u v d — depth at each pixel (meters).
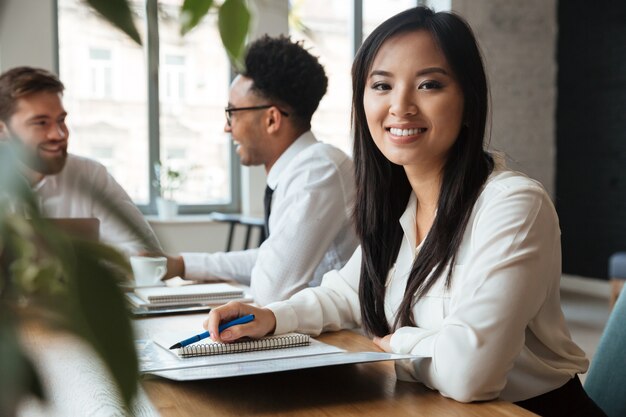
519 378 1.23
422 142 1.28
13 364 0.22
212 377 0.95
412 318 1.30
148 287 1.94
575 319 5.44
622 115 6.43
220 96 5.93
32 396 0.23
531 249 1.14
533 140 6.97
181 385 1.03
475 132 1.28
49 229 0.23
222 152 6.01
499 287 1.10
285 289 1.94
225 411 0.92
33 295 0.23
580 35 6.78
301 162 2.11
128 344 0.23
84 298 0.23
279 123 2.21
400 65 1.28
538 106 6.97
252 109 2.20
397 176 1.39
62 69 5.44
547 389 1.24
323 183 2.04
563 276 7.08
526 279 1.11
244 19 0.32
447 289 1.24
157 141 5.75
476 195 1.24
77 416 0.71
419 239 1.37
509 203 1.18
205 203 6.00
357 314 1.48
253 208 5.93
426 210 1.37
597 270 6.73
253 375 1.10
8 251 0.23
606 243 6.62
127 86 5.64
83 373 0.88
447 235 1.24
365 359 1.05
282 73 2.16
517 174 1.27
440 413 0.94
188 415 0.90
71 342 0.24
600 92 6.62
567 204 6.99
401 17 1.30
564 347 1.28
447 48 1.26
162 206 5.61
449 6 6.51
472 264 1.17
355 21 6.29
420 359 1.07
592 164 6.73
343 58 6.36
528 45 6.89
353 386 1.06
